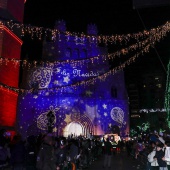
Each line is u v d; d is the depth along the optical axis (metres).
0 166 12.42
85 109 56.16
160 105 88.50
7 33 36.56
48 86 54.94
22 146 11.16
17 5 34.72
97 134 55.28
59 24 60.06
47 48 58.22
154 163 12.73
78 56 59.75
